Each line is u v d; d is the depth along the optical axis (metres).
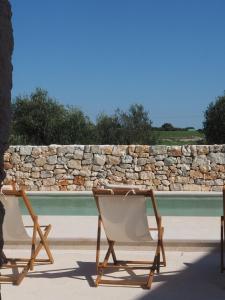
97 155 16.50
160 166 16.34
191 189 16.25
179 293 4.93
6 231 5.74
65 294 4.93
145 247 7.01
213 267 6.01
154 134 26.00
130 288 5.12
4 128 2.20
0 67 2.17
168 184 16.31
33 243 5.82
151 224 9.26
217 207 13.73
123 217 5.30
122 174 16.42
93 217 10.09
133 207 5.23
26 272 5.55
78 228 8.62
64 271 5.82
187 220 9.62
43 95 24.70
